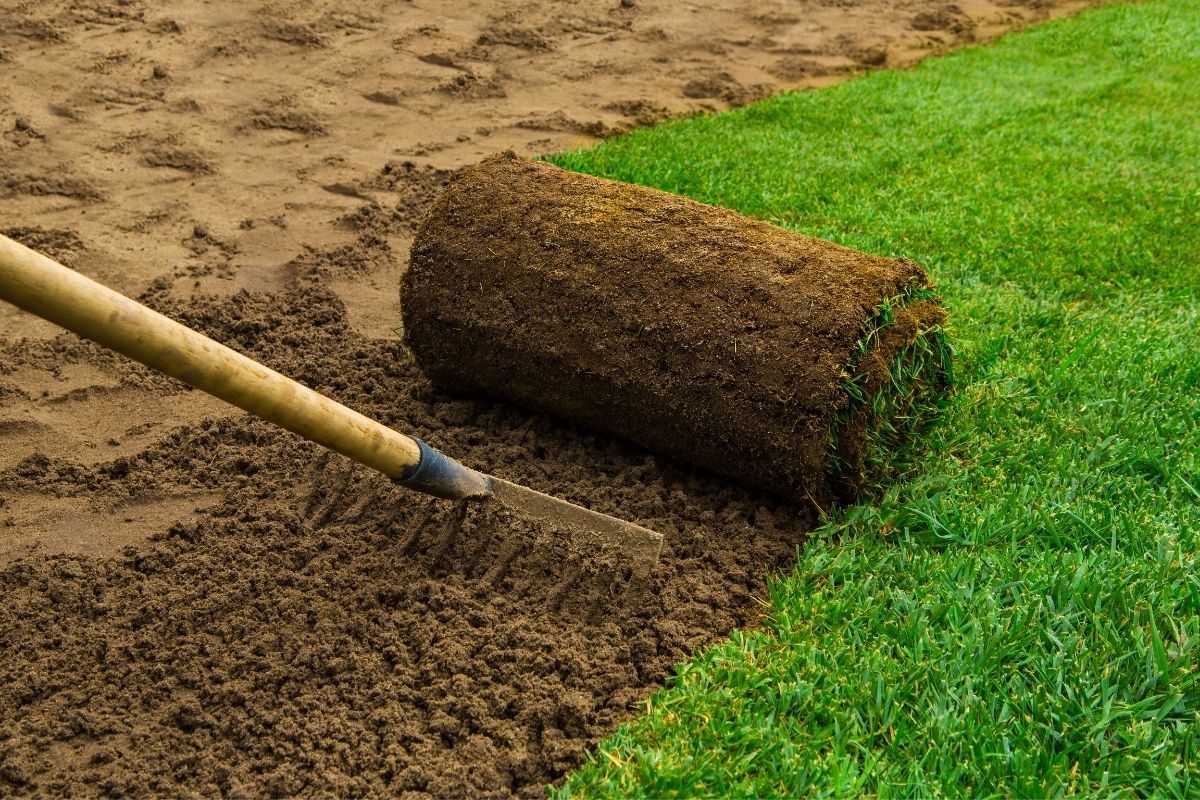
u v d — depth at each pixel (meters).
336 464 2.01
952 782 1.73
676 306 1.99
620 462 2.04
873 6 4.43
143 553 1.93
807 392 1.93
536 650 1.84
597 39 3.70
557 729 1.78
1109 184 2.69
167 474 2.03
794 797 1.73
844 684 1.80
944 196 2.64
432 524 1.94
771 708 1.79
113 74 2.96
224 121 2.80
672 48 3.71
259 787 1.75
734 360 1.96
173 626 1.86
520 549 1.91
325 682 1.82
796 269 2.00
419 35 3.51
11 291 1.65
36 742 1.78
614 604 1.88
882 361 1.96
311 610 1.87
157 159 2.65
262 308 2.30
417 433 2.08
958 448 2.05
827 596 1.89
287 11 3.50
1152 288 2.38
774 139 2.86
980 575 1.90
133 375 2.17
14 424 2.09
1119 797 1.72
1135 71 3.67
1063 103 3.27
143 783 1.75
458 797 1.74
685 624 1.87
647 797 1.73
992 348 2.20
